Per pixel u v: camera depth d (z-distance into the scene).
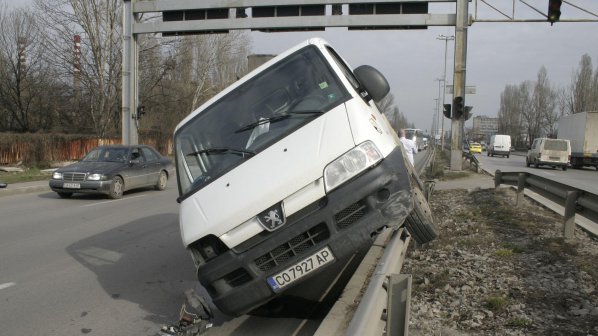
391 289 3.24
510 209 10.73
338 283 5.61
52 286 5.98
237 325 4.63
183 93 45.22
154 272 6.64
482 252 7.18
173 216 11.48
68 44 35.69
